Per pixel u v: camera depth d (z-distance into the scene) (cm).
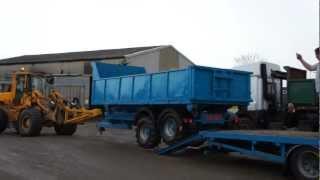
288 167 1045
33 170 1098
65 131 2120
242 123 1609
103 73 1870
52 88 2145
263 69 1898
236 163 1304
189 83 1391
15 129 2152
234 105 1511
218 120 1488
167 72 1480
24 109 2042
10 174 1043
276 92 1916
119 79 1712
